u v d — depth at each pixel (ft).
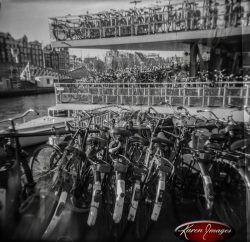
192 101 18.78
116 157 9.40
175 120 13.07
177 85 18.72
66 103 17.39
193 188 9.27
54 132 10.52
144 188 9.24
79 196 9.30
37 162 10.37
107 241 8.33
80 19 16.29
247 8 12.98
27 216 9.00
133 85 18.88
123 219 9.06
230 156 8.80
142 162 10.17
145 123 12.94
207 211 8.79
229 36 14.35
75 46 15.51
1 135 9.57
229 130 9.58
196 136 10.56
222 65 17.16
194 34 16.26
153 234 8.66
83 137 10.54
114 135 9.95
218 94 18.08
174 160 9.86
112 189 9.19
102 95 19.39
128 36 18.20
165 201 10.46
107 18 17.53
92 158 9.57
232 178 8.79
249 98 16.52
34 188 9.48
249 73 16.60
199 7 15.74
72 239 8.41
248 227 8.68
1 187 9.17
